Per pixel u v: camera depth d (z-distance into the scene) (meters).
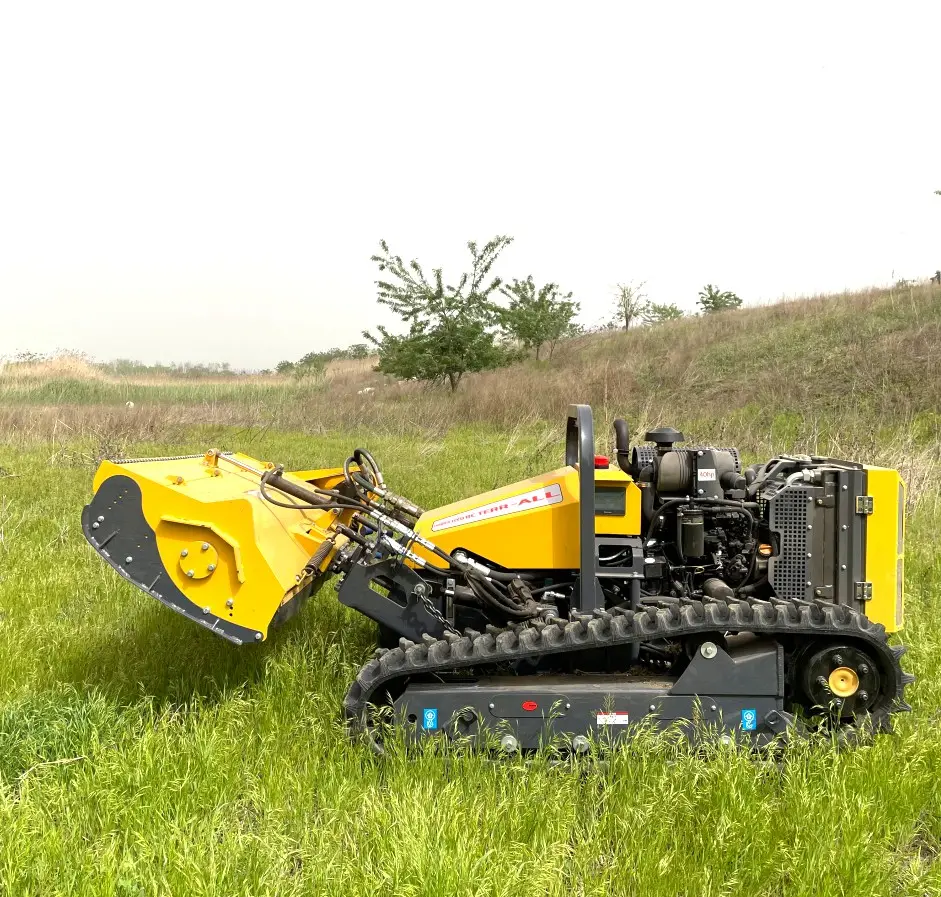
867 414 14.43
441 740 3.66
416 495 9.26
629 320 35.38
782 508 4.21
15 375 32.38
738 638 4.00
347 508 4.53
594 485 4.25
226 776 3.50
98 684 4.52
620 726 3.75
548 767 3.57
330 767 3.54
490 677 3.97
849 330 21.72
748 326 26.73
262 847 2.99
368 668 3.79
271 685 4.36
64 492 9.73
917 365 16.89
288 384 32.81
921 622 5.40
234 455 5.52
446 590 4.29
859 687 3.86
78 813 3.22
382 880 2.80
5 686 4.46
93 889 2.71
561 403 19.42
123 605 5.77
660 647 4.27
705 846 3.05
